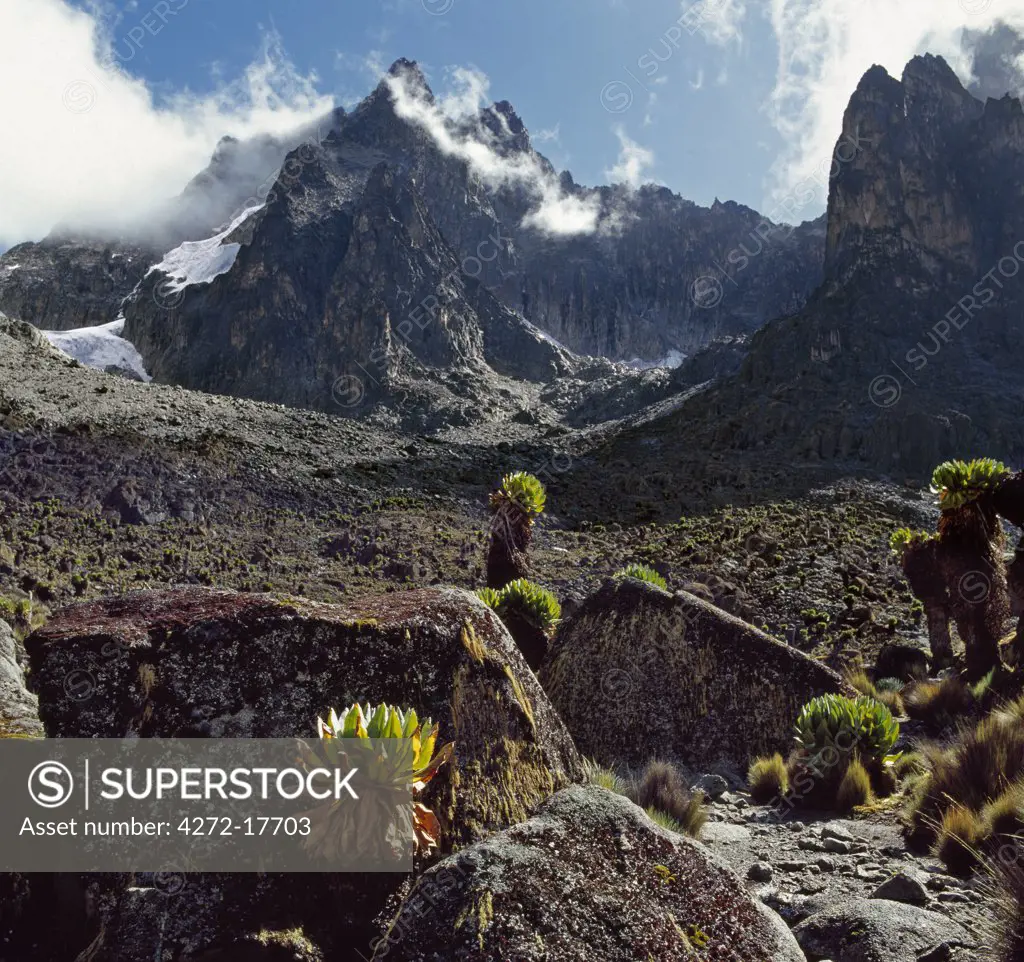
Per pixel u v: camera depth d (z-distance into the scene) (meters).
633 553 33.38
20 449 33.62
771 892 5.86
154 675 4.58
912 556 17.83
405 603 5.52
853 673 16.61
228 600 5.07
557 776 5.21
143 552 26.36
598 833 4.14
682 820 7.70
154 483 33.62
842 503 48.62
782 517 42.78
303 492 38.06
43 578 21.19
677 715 10.63
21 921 3.81
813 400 77.12
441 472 47.84
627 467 60.38
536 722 5.39
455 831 4.48
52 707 4.39
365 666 4.92
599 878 3.88
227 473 37.62
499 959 3.43
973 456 68.50
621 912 3.73
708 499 48.31
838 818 8.18
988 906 4.86
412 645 5.11
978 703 12.14
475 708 5.11
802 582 29.11
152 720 4.44
